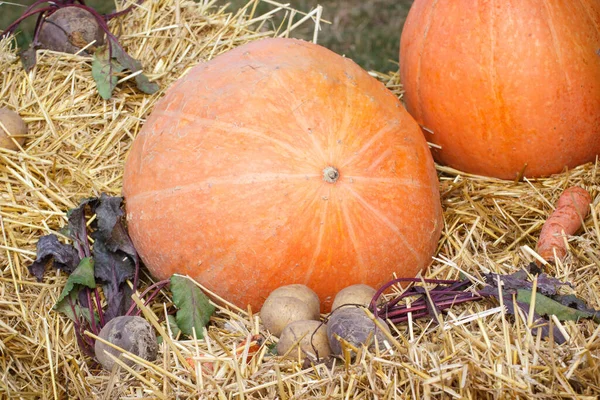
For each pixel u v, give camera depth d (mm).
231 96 1629
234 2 3012
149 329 1569
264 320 1559
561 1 1765
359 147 1607
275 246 1576
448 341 1484
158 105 1721
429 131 1861
